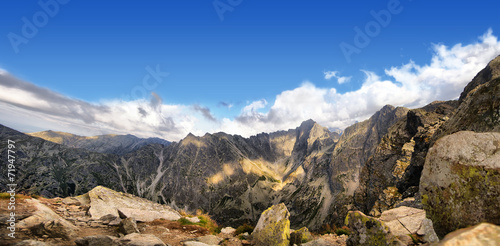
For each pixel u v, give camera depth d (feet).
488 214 13.56
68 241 26.68
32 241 22.33
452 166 16.30
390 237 21.21
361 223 23.58
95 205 53.21
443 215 16.46
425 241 23.76
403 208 33.53
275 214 36.78
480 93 27.86
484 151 15.02
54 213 42.42
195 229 49.34
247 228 50.70
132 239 28.48
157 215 55.31
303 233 35.91
